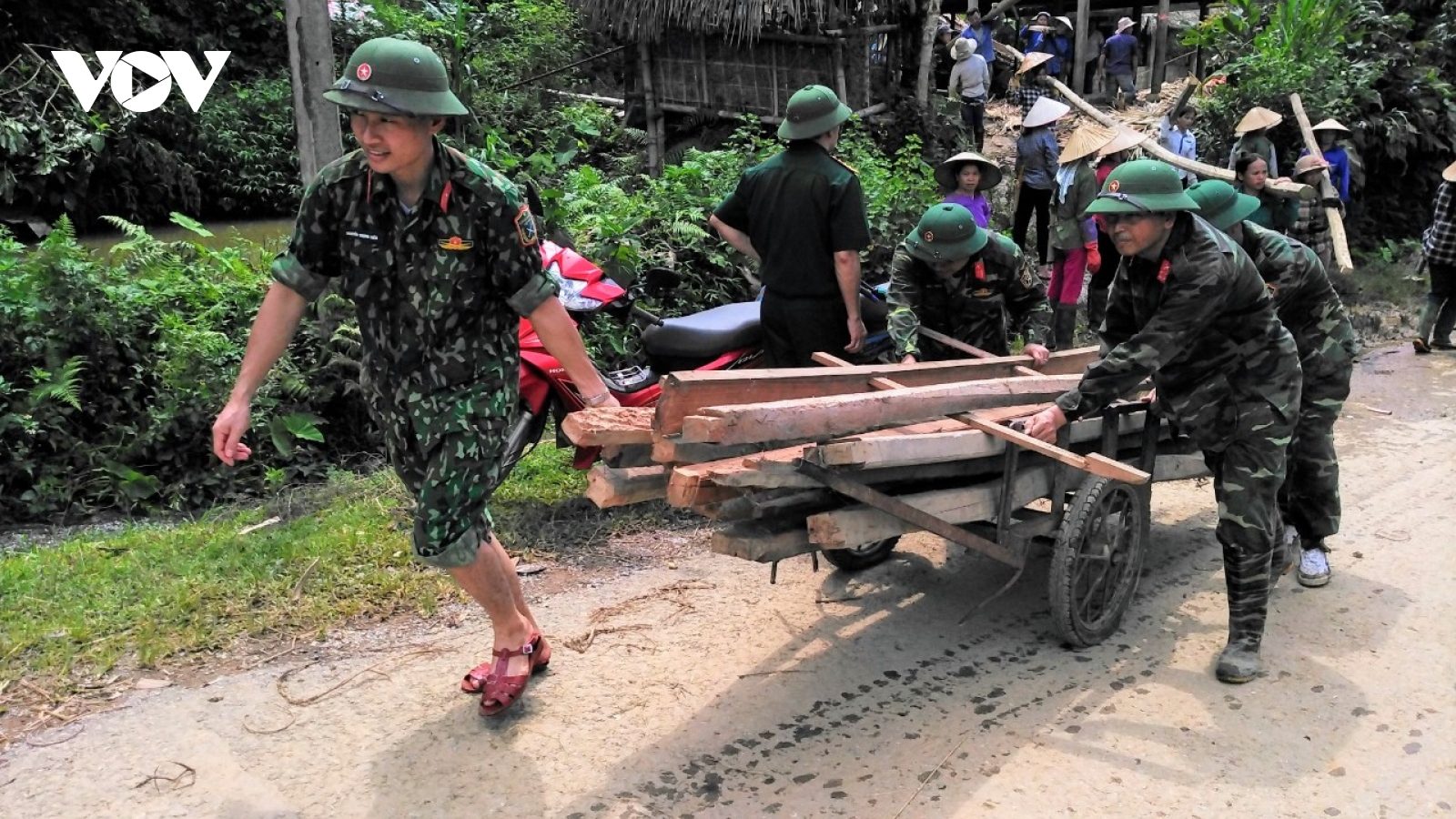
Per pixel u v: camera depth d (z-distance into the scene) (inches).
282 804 113.2
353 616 151.8
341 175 110.9
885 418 126.2
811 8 393.7
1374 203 467.5
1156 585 172.6
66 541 173.5
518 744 124.7
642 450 125.3
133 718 127.0
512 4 541.3
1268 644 151.9
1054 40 637.3
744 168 298.0
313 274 116.0
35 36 509.7
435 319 112.9
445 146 110.7
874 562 177.5
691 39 425.1
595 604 160.4
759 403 119.7
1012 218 387.2
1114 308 145.3
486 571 123.9
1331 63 448.5
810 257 184.4
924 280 181.8
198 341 201.5
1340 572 175.8
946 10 816.9
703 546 183.2
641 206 263.3
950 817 113.7
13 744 121.3
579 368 122.3
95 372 201.8
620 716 131.2
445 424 115.4
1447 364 312.8
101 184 473.7
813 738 127.9
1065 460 131.6
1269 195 276.5
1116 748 126.3
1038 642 152.9
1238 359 140.9
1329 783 120.3
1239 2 511.5
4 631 141.3
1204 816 114.2
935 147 448.1
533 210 187.9
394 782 117.5
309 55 223.6
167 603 150.3
